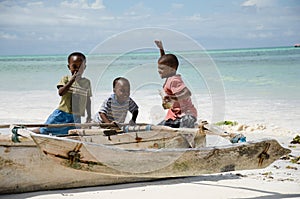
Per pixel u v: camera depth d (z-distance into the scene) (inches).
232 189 172.4
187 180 186.9
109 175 165.6
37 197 160.9
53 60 1658.5
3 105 413.7
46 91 526.0
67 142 155.1
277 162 218.1
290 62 1027.3
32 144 163.6
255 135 278.1
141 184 180.4
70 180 171.3
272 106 383.9
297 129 293.0
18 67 1158.3
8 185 162.4
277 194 165.8
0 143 159.3
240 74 709.9
